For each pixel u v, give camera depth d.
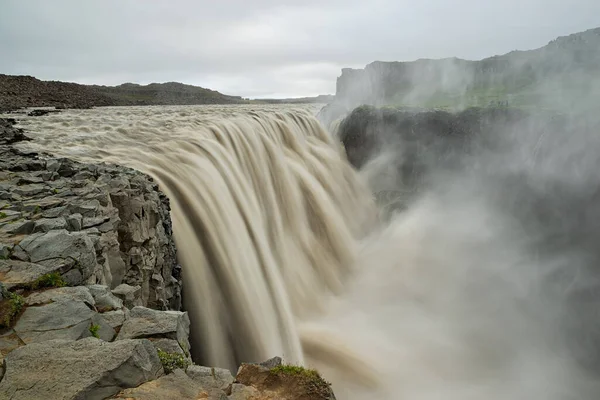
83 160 16.80
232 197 21.75
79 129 23.88
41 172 12.72
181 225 17.06
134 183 13.27
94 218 9.80
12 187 11.21
